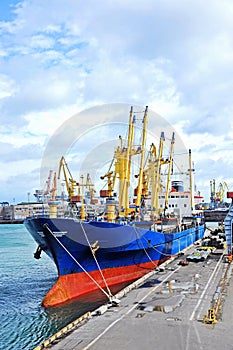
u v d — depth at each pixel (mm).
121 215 40969
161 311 20078
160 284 26750
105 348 15047
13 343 21203
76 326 17828
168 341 15703
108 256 32531
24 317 25531
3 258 60094
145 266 39344
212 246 47688
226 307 20672
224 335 16328
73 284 30094
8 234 126938
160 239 41594
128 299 22734
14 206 191000
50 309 27062
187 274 30219
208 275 29656
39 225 28219
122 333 16766
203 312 19766
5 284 37281
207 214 130000
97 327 17625
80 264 30562
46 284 37250
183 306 20953
